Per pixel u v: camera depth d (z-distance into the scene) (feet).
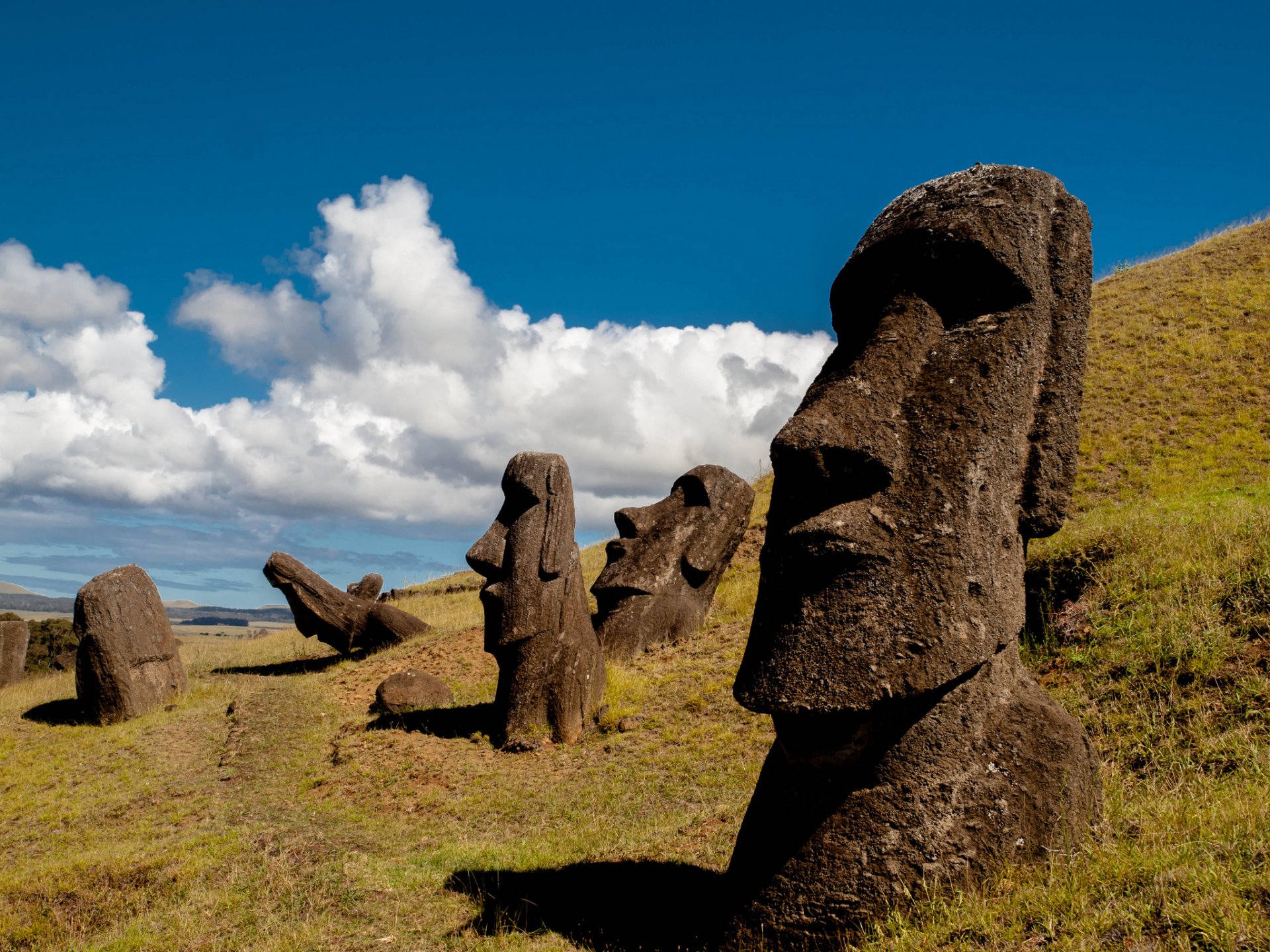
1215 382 68.80
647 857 23.32
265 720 48.52
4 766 45.06
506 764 37.65
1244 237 100.48
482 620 68.18
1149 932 12.38
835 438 15.57
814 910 15.15
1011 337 16.39
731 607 54.85
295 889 24.16
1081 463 60.95
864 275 18.04
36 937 24.36
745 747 34.30
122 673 52.24
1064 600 32.53
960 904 14.44
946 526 15.49
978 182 17.28
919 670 14.96
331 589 65.62
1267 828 14.20
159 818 35.60
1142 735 22.79
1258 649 24.49
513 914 20.67
